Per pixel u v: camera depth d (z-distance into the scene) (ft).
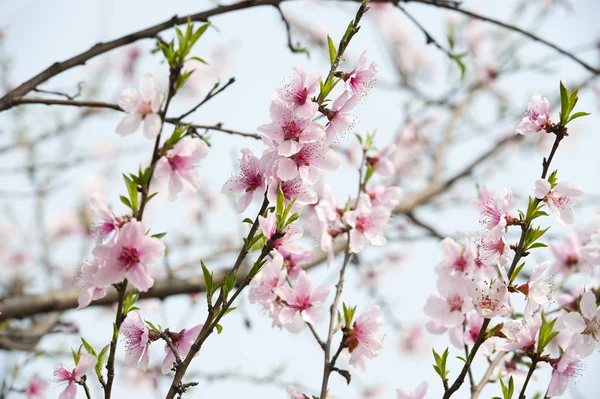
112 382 3.86
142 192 3.84
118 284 3.88
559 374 4.08
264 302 4.09
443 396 4.00
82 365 3.93
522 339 4.11
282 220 3.95
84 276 3.89
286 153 3.98
